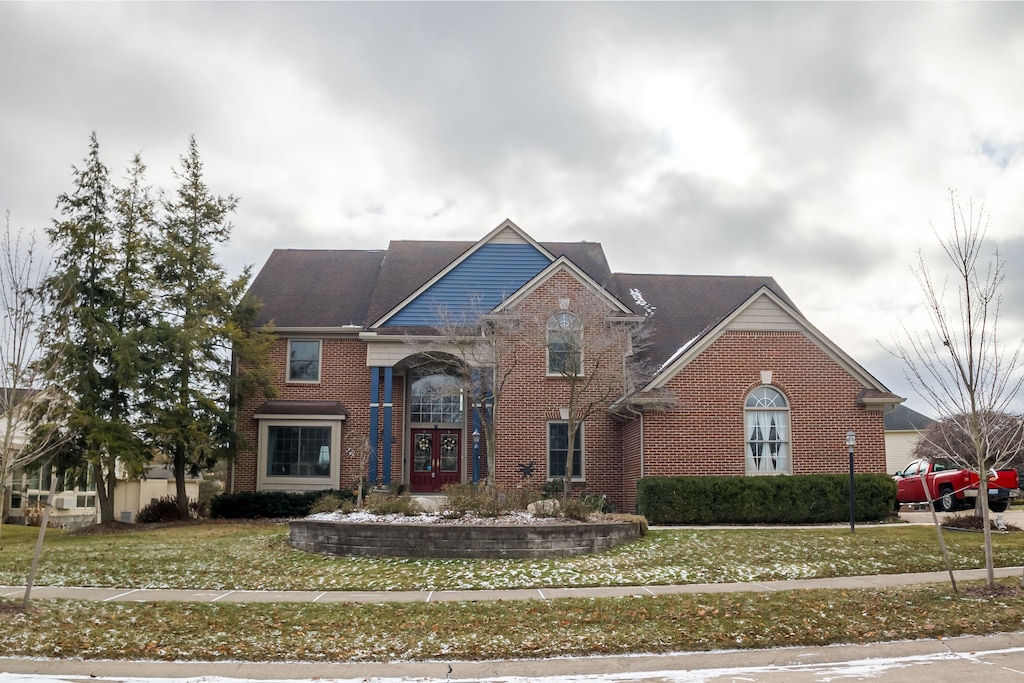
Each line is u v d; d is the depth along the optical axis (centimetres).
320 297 3170
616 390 2641
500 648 1007
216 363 2853
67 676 889
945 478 2522
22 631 1066
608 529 1777
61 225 2608
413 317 2895
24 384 1336
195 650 1000
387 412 2825
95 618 1159
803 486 2266
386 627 1112
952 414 1401
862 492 2280
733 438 2392
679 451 2383
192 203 2895
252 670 924
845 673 888
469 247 3133
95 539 2134
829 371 2431
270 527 2405
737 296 3177
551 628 1096
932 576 1484
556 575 1522
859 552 1678
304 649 1007
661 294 3180
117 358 2534
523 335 2566
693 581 1481
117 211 2719
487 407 2709
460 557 1689
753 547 1745
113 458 2547
